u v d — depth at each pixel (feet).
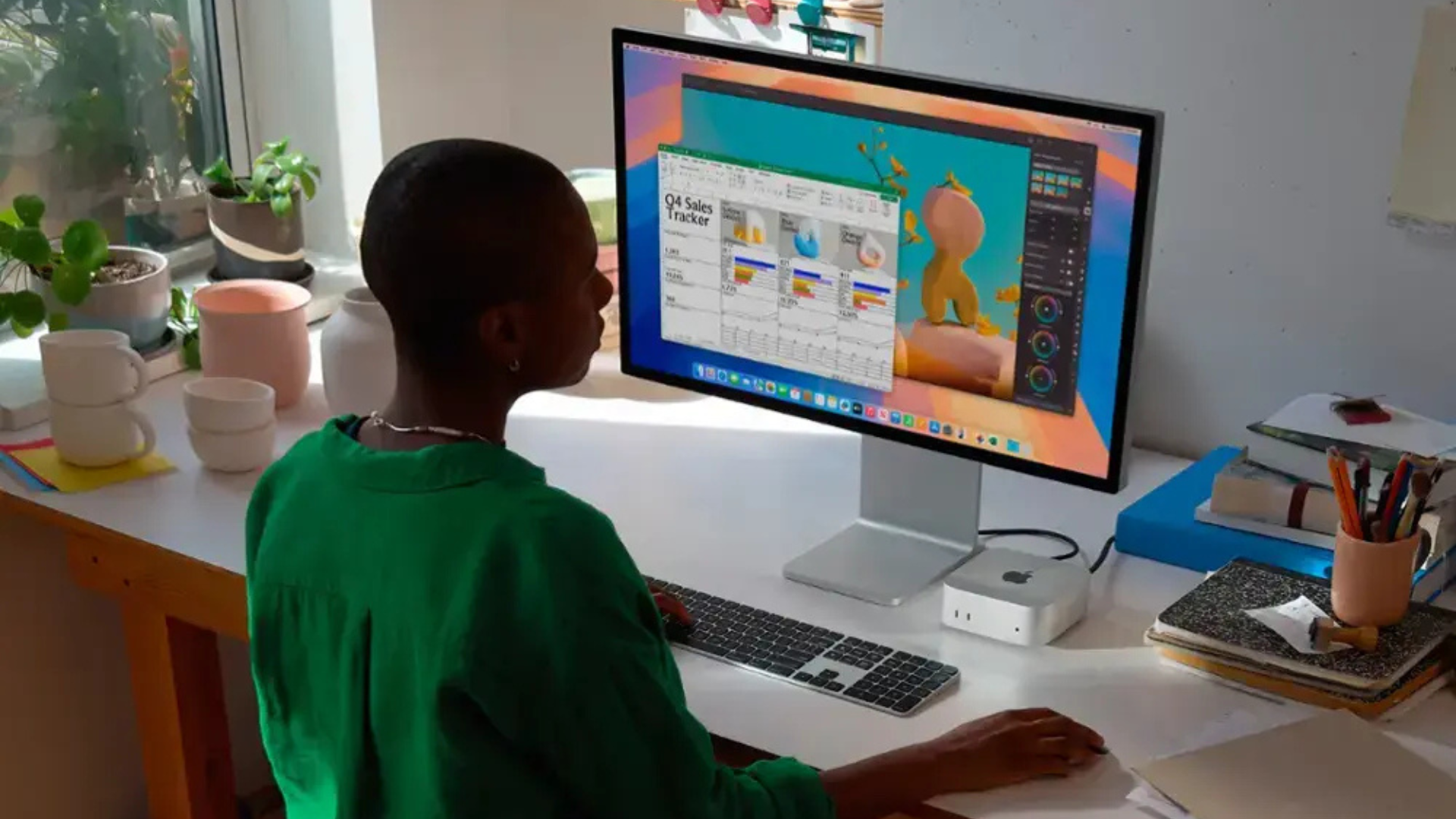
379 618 3.98
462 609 3.81
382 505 4.01
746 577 5.74
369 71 8.34
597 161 9.75
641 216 5.96
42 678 7.39
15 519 7.06
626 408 7.11
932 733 4.85
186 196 8.46
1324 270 6.29
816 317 5.68
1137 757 4.75
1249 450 5.89
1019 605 5.28
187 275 8.40
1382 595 5.09
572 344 4.20
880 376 5.62
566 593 3.81
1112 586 5.74
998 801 4.56
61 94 7.82
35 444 6.61
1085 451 5.26
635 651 3.91
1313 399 6.04
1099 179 4.92
